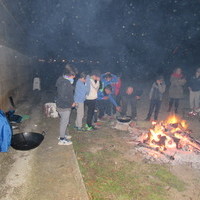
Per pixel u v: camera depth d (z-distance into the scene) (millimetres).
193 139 6211
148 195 3945
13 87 9023
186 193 4066
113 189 4070
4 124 4957
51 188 3871
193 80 9859
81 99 6543
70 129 7094
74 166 4598
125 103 8273
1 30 7430
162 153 5539
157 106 8195
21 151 5180
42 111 8789
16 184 3947
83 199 3635
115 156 5363
